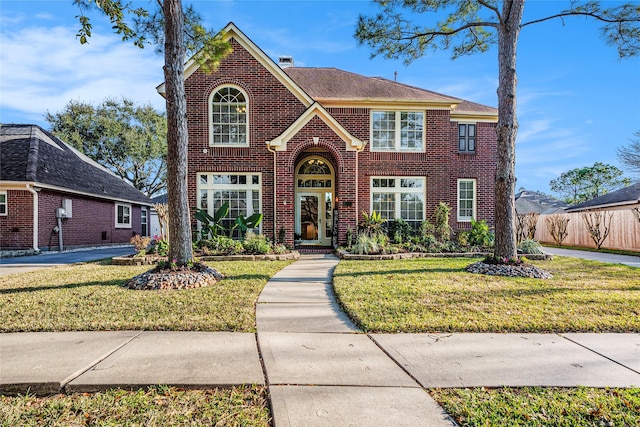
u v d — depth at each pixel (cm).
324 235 1477
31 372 306
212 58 902
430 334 412
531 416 246
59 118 3102
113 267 954
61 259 1235
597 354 354
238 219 1235
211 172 1327
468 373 310
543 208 3631
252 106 1339
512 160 853
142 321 448
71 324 437
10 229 1473
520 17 850
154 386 288
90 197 1878
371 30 977
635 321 448
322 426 233
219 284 681
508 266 802
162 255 1086
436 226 1396
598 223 1673
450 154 1541
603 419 244
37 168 1550
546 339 396
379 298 558
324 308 527
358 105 1440
